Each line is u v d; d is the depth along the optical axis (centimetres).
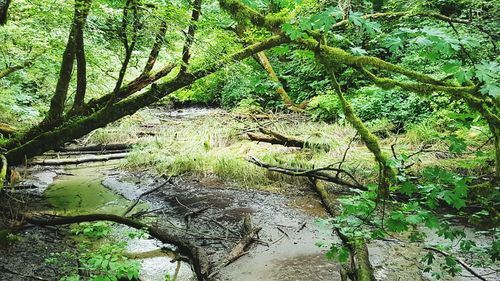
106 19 575
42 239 508
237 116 1154
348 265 448
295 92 1320
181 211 636
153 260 475
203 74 603
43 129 623
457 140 363
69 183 777
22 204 631
